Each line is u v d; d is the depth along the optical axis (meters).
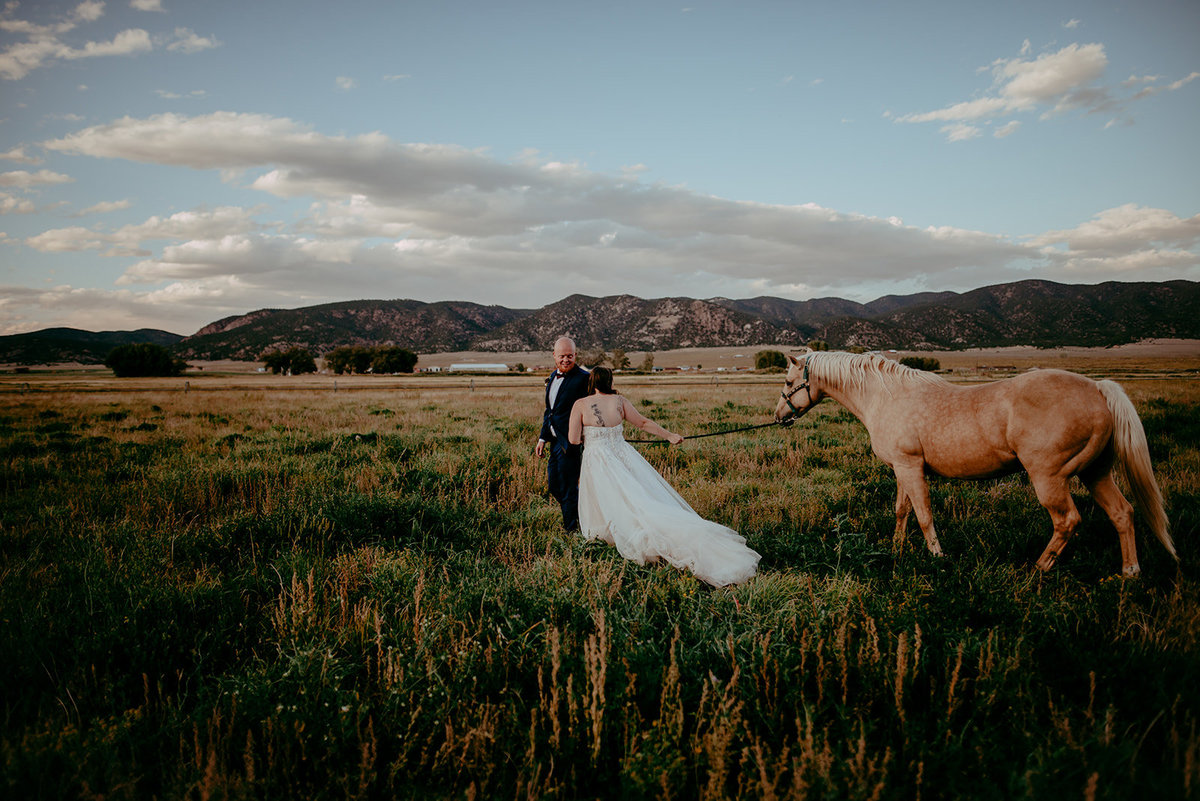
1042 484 4.39
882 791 2.00
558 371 5.93
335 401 25.33
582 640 3.10
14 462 8.45
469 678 2.76
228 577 4.42
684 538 4.39
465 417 16.84
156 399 27.53
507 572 4.46
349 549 5.13
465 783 2.31
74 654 3.06
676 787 2.11
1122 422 4.22
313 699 2.61
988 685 2.63
